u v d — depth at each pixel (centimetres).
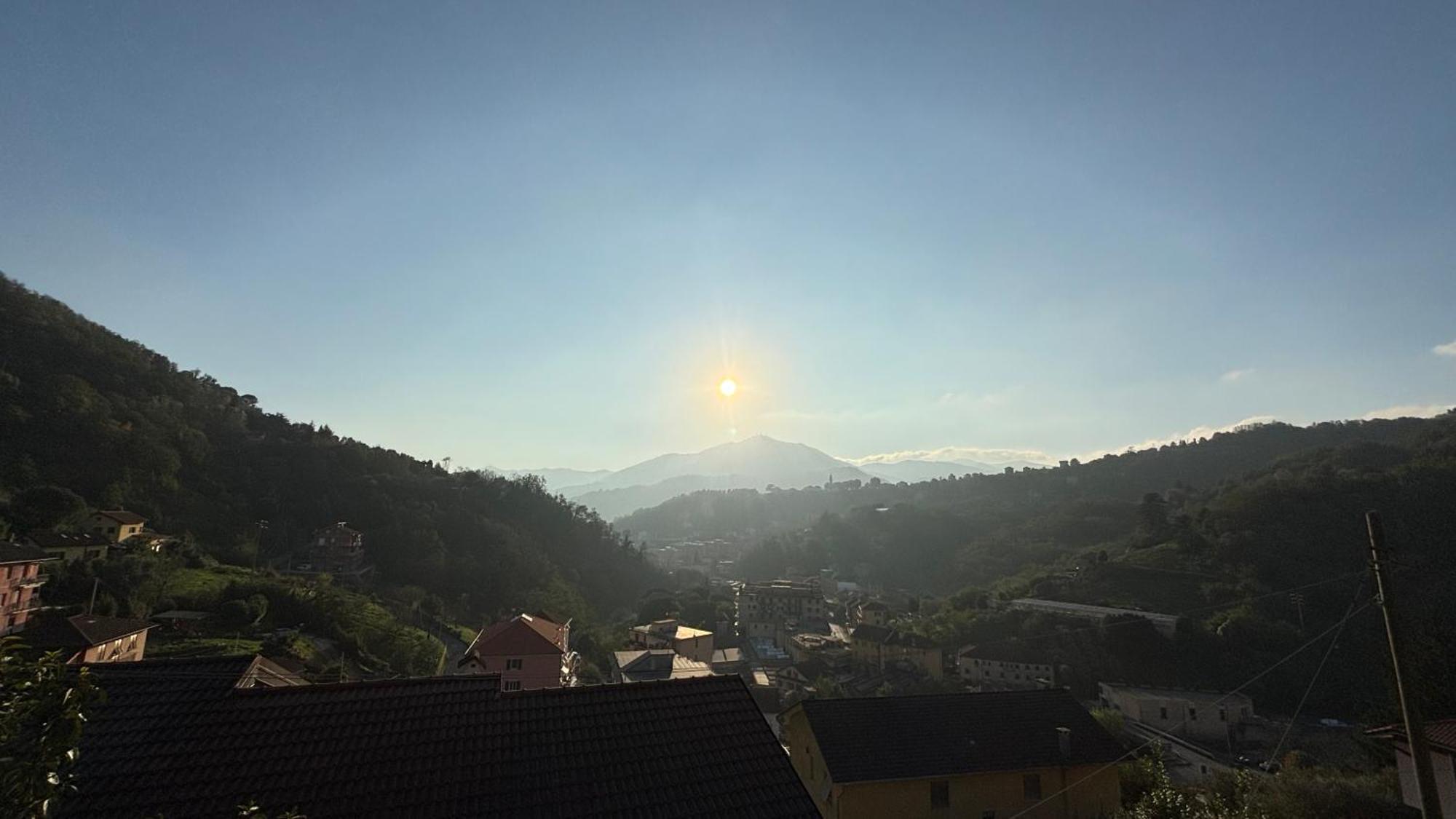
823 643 8138
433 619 6944
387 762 948
